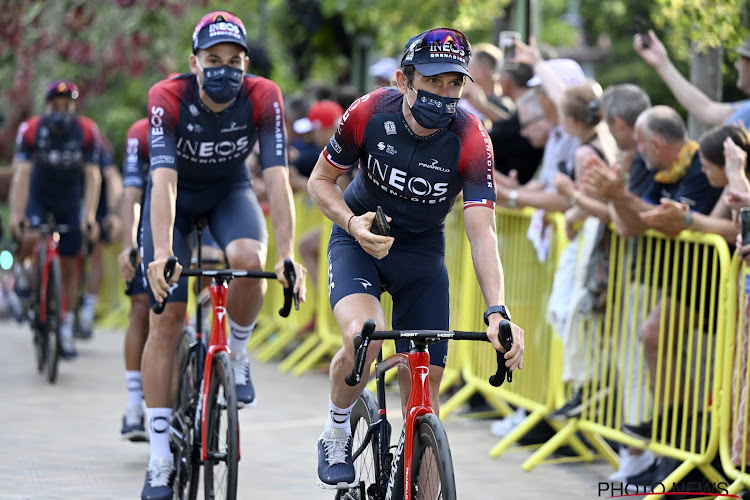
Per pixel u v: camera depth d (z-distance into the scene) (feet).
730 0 31.94
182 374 26.63
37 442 33.47
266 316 53.26
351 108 20.35
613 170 27.96
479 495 28.27
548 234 32.94
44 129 47.26
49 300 44.27
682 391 28.43
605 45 95.66
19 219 46.91
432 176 20.27
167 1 56.13
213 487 23.66
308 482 29.37
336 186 21.12
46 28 58.49
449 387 40.52
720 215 27.50
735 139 26.17
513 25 44.65
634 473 29.86
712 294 26.86
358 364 18.17
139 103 77.15
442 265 21.65
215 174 26.78
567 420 31.71
